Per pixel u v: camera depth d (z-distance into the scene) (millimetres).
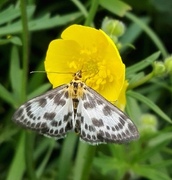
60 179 230
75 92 171
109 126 167
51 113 171
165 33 282
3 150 247
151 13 280
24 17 199
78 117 171
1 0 217
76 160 229
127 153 220
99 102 170
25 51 205
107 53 185
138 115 229
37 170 232
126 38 261
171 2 277
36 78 243
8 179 217
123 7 223
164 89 260
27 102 168
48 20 218
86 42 186
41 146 237
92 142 169
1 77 265
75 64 187
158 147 217
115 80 184
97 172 238
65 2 276
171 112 261
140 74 191
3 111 250
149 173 216
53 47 186
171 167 239
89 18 213
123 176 224
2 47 263
